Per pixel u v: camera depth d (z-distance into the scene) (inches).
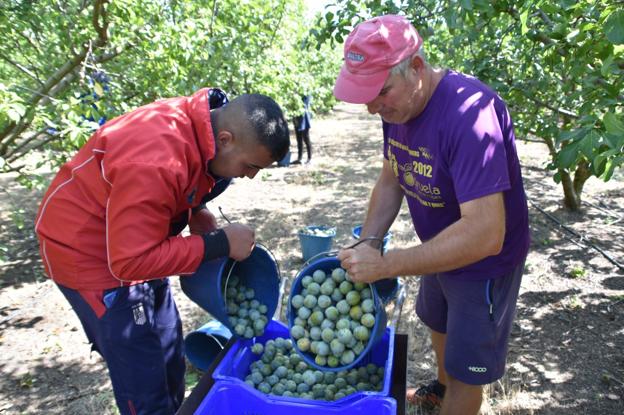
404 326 147.7
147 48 173.3
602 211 249.0
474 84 75.7
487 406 115.1
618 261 191.2
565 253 201.0
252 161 77.7
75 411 117.6
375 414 74.6
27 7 167.5
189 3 190.5
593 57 95.9
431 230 89.6
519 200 82.4
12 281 185.0
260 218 262.7
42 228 81.6
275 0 262.1
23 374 131.7
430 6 133.6
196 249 75.8
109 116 158.1
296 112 368.8
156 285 94.7
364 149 487.8
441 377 110.6
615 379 124.5
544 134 133.3
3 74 188.7
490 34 143.7
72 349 143.2
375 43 68.6
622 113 95.7
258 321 90.5
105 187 75.9
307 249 197.5
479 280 83.8
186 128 75.0
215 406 79.3
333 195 307.9
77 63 169.8
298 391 88.2
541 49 129.8
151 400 87.7
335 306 79.6
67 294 84.3
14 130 177.6
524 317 154.7
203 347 126.5
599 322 150.2
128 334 83.4
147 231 70.5
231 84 225.6
